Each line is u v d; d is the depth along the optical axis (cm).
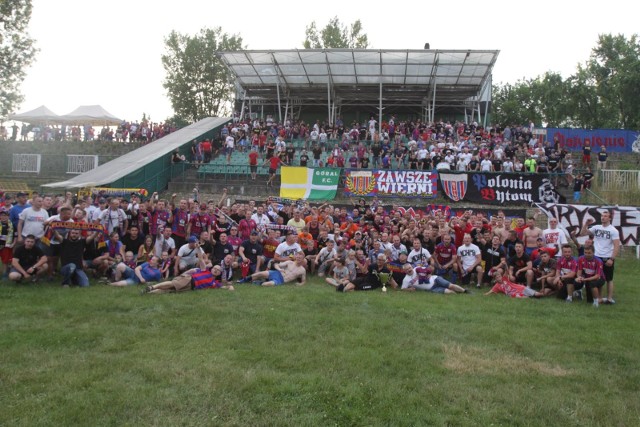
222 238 1198
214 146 2902
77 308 814
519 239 1197
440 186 2159
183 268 1125
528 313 889
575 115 5081
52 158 2831
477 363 614
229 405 482
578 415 487
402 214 1623
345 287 1066
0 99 3338
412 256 1173
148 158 2373
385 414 474
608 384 562
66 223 1022
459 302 967
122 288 997
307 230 1390
